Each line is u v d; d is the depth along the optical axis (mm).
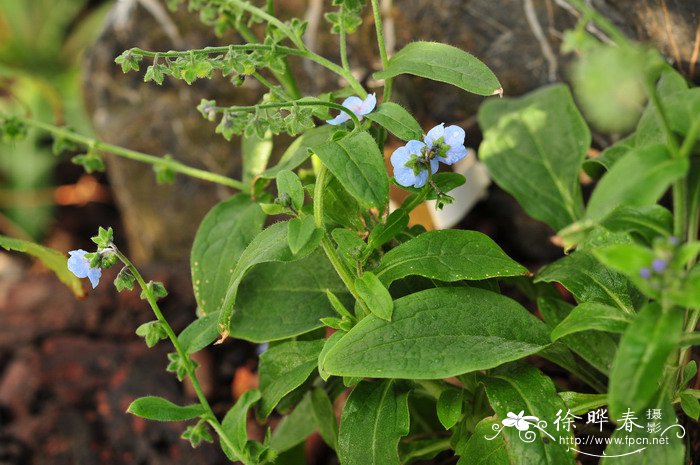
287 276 377
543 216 414
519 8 430
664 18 389
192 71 330
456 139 331
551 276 356
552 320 366
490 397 332
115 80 530
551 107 422
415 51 352
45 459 478
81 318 530
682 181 301
